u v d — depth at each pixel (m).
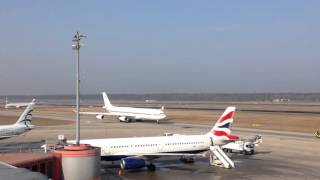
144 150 63.91
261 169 65.12
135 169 62.03
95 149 44.88
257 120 158.62
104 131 121.81
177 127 135.75
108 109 169.88
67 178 43.53
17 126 83.25
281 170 64.38
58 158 43.78
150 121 162.25
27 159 42.03
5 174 31.75
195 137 68.44
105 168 64.38
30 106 85.81
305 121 153.75
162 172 62.16
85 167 43.75
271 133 116.88
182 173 61.56
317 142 97.75
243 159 74.44
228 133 70.81
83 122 157.88
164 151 65.50
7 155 44.66
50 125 141.25
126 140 63.97
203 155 66.81
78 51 49.84
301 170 64.38
